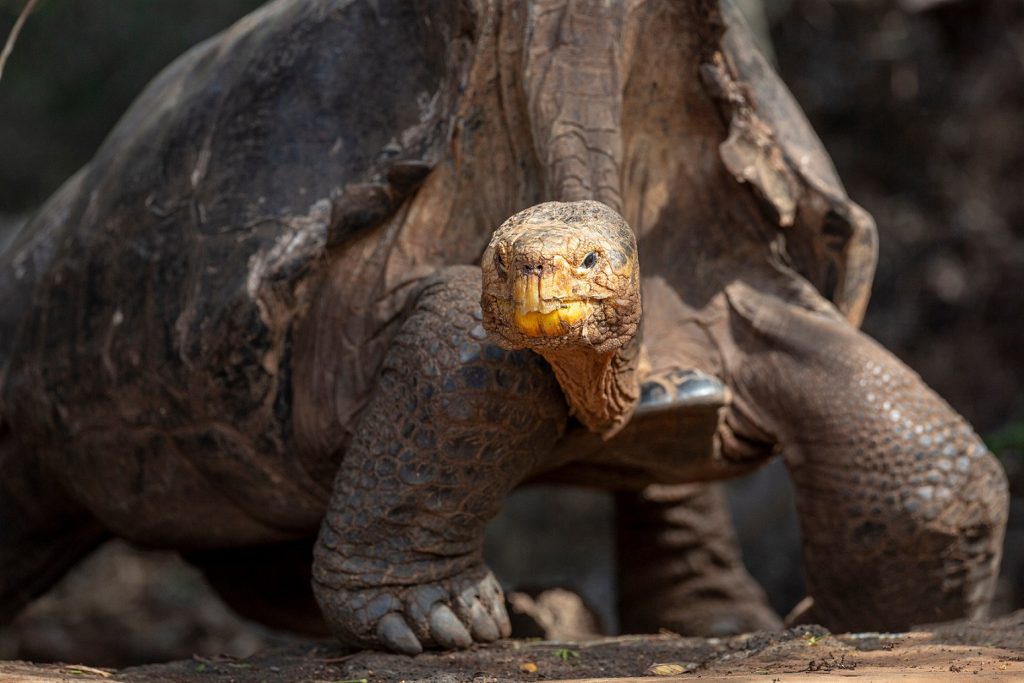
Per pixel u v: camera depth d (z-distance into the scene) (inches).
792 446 392.5
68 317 438.9
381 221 371.2
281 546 530.6
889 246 936.3
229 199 392.5
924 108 930.7
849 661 295.1
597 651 343.6
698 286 396.8
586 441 368.8
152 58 1270.9
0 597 530.0
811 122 959.0
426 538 346.3
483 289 292.0
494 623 353.7
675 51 373.4
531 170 369.4
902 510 379.6
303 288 377.1
